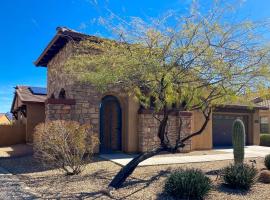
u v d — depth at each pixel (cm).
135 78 979
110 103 1853
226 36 944
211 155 1739
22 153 1706
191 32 920
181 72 937
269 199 874
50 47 1806
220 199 868
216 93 1044
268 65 986
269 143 2723
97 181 1059
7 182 1049
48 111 1494
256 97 1112
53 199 848
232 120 2548
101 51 1109
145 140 1722
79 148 1180
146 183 1025
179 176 888
